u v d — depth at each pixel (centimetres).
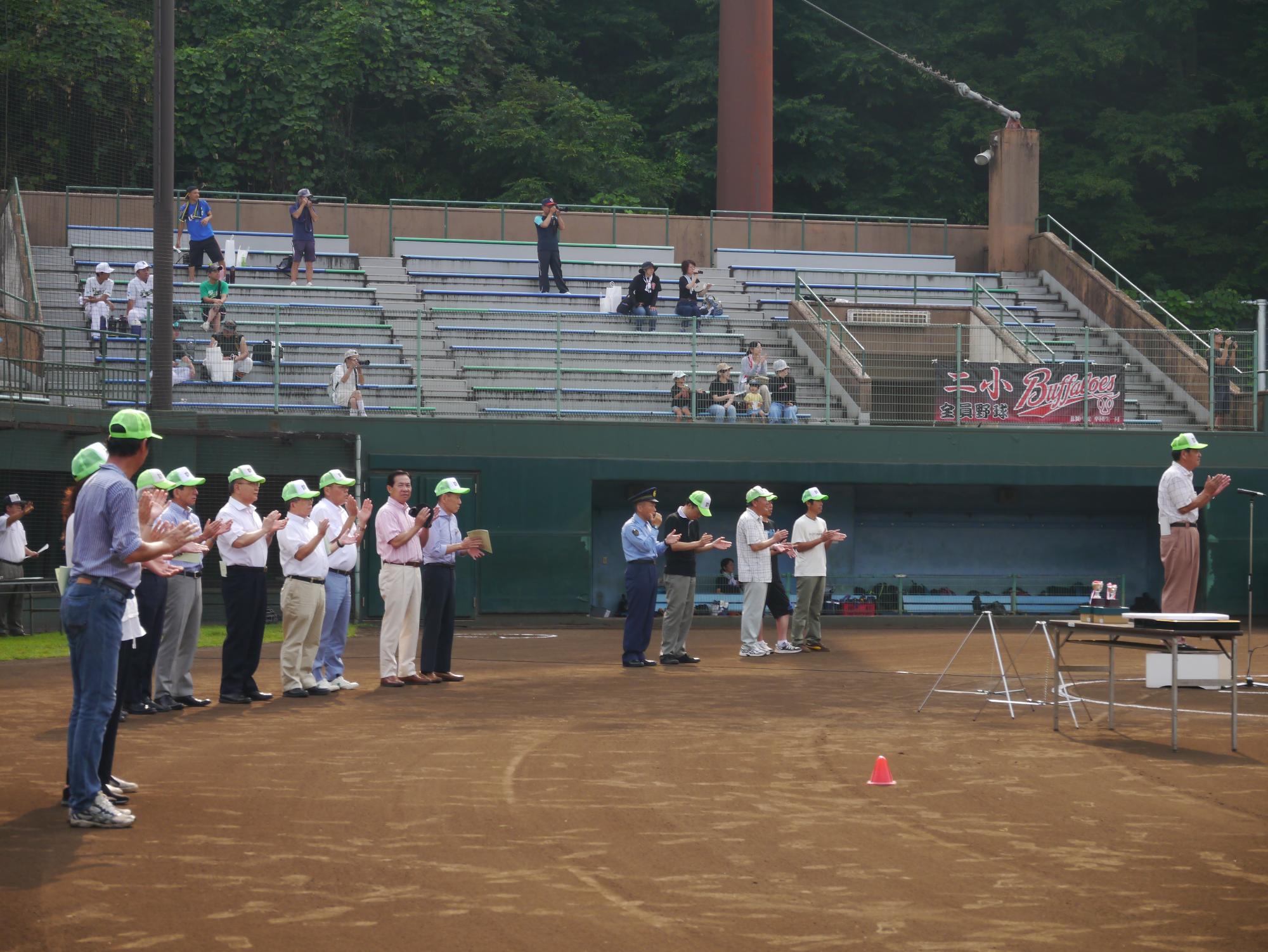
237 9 5328
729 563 3011
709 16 6400
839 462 2938
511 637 2527
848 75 6159
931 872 771
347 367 2880
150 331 2920
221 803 944
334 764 1097
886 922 678
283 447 2698
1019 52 6134
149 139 4703
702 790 995
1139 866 788
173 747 1178
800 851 816
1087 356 3042
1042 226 5750
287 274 3584
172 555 884
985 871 775
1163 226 5941
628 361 3269
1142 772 1075
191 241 3350
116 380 2727
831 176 6159
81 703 869
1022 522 3212
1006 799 972
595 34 6475
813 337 3334
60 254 3497
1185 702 1511
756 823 888
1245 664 1945
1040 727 1318
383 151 5519
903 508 3161
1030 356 3209
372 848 820
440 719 1359
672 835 855
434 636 1700
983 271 4516
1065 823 896
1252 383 3125
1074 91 6219
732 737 1243
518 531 2811
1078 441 3006
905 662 2012
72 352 2802
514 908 698
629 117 5925
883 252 4453
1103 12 6059
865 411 2991
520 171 5525
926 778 1048
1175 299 5256
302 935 653
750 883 746
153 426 2595
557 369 2941
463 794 980
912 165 6253
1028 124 6088
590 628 2788
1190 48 6247
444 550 1700
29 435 2425
